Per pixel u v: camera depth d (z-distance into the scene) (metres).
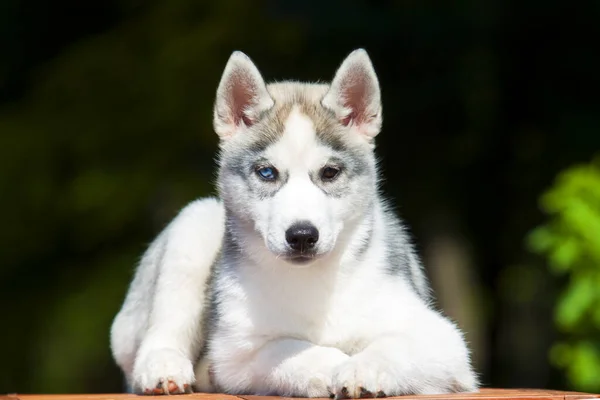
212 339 6.94
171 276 7.52
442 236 16.28
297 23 15.87
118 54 16.78
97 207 16.45
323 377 6.02
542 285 16.27
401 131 15.52
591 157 14.62
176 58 16.45
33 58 17.64
